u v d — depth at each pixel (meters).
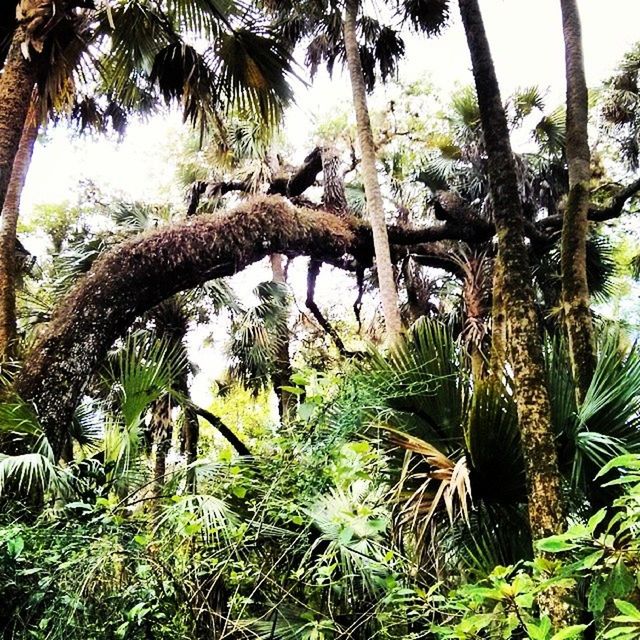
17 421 3.25
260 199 5.52
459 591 1.89
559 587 1.71
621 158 9.73
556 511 2.08
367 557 2.75
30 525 2.72
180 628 2.40
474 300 6.37
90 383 4.96
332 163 6.62
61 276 7.21
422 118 10.02
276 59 4.86
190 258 4.92
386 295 5.18
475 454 2.75
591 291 7.74
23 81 3.54
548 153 8.20
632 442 2.70
